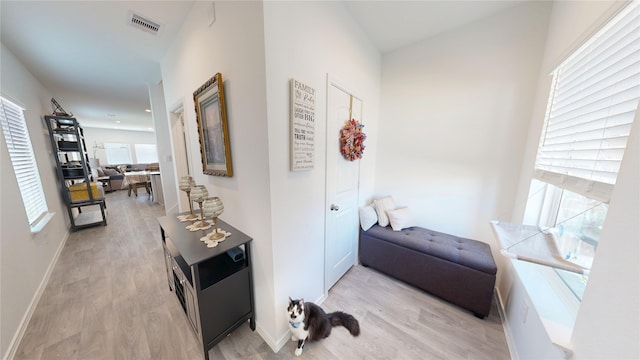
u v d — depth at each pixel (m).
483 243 1.90
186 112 1.99
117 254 2.54
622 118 0.80
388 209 2.29
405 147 2.30
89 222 3.48
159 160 3.54
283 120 1.19
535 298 1.09
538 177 1.44
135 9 1.60
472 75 1.86
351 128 1.82
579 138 1.06
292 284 1.41
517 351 1.25
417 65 2.12
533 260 0.86
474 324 1.56
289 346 1.37
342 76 1.67
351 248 2.22
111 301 1.73
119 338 1.39
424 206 2.26
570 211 1.23
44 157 2.78
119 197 5.89
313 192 1.51
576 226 1.15
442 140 2.08
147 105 4.62
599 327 0.62
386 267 2.09
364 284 2.01
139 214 4.19
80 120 6.50
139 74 2.88
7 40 1.95
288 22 1.15
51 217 2.34
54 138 3.05
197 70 1.67
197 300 1.13
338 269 2.01
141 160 9.20
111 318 1.55
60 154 3.33
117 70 2.72
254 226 1.33
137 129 8.77
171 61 2.15
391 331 1.49
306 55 1.29
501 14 1.68
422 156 2.21
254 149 1.21
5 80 2.04
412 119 2.22
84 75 2.85
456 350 1.35
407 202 2.37
